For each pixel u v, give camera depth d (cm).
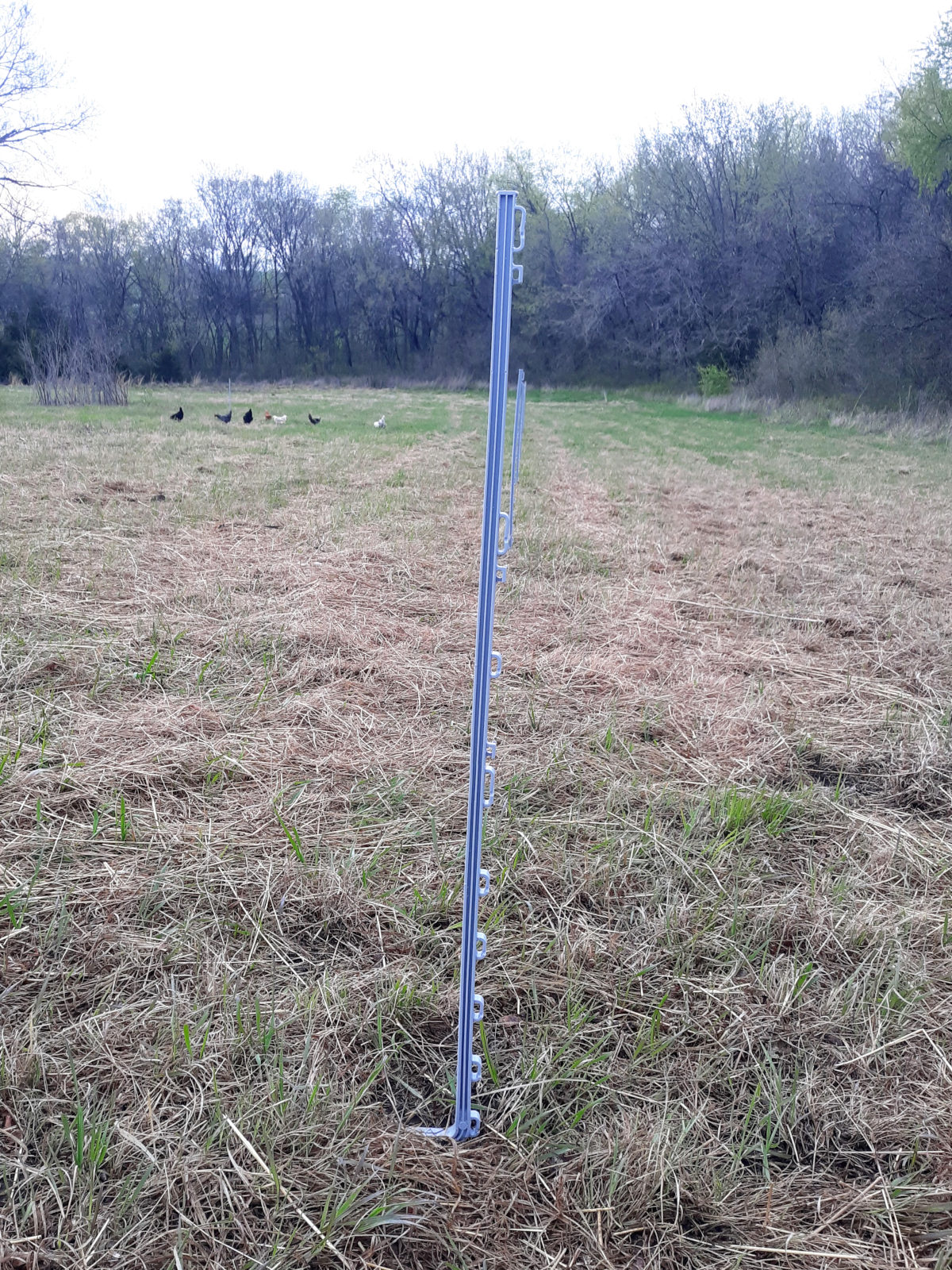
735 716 455
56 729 396
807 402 2736
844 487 1270
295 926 285
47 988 251
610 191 4256
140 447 1345
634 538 863
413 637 552
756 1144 215
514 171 4466
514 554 771
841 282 3325
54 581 607
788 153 3669
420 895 296
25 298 4831
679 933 290
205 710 425
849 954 286
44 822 327
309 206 5359
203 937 275
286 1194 195
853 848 346
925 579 765
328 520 857
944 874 332
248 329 5534
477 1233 191
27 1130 206
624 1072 234
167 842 321
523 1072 231
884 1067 241
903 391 2619
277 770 376
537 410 2977
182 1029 236
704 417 2731
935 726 455
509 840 335
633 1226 194
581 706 461
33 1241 183
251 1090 220
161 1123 211
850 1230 196
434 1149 208
